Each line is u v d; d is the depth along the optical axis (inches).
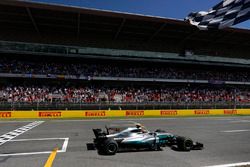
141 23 1488.7
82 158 390.6
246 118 1187.9
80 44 1621.6
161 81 1635.1
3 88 1328.7
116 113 1221.7
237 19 257.6
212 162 372.5
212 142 540.4
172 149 458.6
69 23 1443.2
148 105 1300.4
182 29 1584.6
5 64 1411.2
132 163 362.6
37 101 1155.9
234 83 1811.0
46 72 1428.4
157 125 837.8
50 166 347.9
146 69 1712.6
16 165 352.5
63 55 1563.7
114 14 1371.8
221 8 278.1
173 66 1835.6
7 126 790.5
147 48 1766.7
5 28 1483.8
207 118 1169.4
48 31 1540.4
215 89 1787.6
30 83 1439.5
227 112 1429.6
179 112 1325.0
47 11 1301.7
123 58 1672.0
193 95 1648.6
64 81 1510.8
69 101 1248.2
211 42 1841.8
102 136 425.4
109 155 410.3
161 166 348.8
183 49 1850.4
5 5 1234.6
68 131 675.4
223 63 1935.3
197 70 1865.2
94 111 1192.8
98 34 1627.7
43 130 694.5
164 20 1451.8
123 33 1624.0
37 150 446.0
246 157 407.2
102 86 1550.2
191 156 406.9
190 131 701.9
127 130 440.5
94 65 1617.9
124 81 1627.7
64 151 438.9
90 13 1337.4
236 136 625.6
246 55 2015.3
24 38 1520.7
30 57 1529.3
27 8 1253.7
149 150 448.5
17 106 1111.0
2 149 453.4
